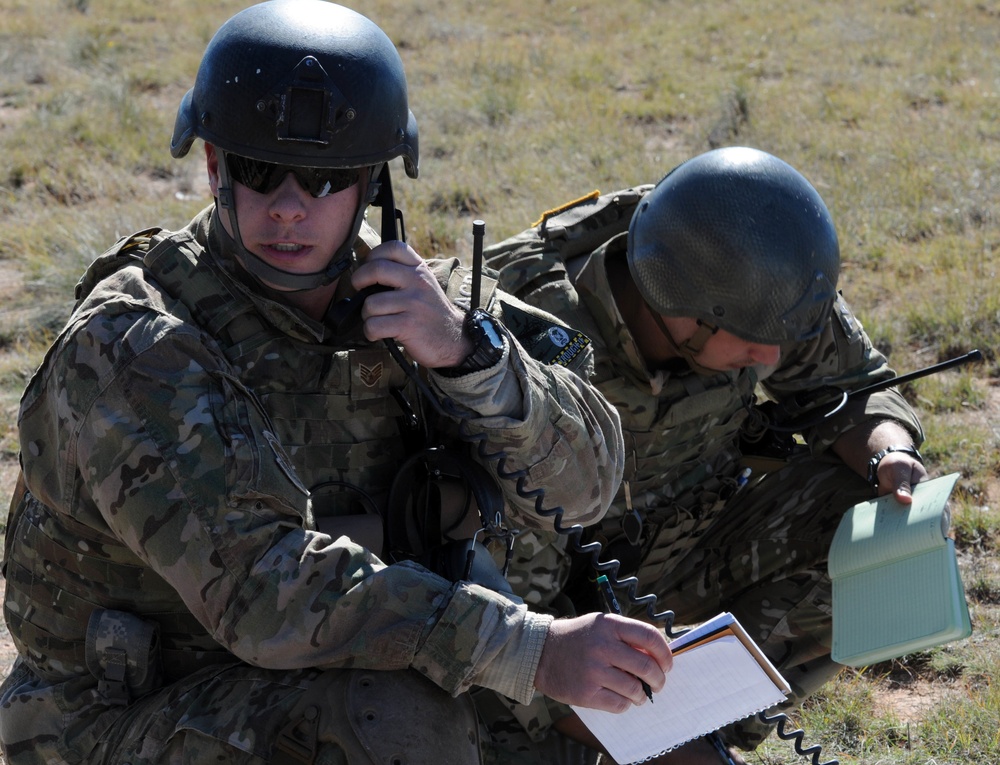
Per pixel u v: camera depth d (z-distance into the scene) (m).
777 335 2.30
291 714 1.75
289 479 1.75
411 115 1.95
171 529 1.69
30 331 5.36
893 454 2.56
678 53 13.01
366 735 1.69
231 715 1.76
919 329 5.32
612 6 16.19
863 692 2.94
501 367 1.87
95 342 1.75
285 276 1.82
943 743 2.73
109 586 1.88
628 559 2.49
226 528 1.69
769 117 9.58
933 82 10.93
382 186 1.89
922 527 2.29
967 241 6.43
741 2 16.19
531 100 10.48
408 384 2.01
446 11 15.57
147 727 1.82
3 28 13.23
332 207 1.81
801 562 2.62
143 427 1.71
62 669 1.95
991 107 9.93
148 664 1.89
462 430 1.97
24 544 1.96
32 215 7.11
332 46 1.79
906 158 8.17
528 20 15.27
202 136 1.81
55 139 8.79
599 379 2.46
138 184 7.95
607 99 10.64
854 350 2.71
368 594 1.69
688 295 2.31
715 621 1.83
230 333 1.86
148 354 1.73
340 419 1.94
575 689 1.70
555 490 2.00
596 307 2.47
